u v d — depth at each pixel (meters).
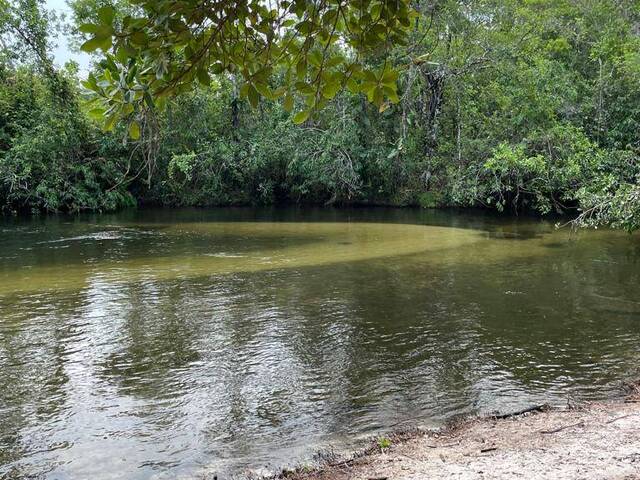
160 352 6.43
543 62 20.14
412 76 18.67
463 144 21.31
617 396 5.22
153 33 2.00
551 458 4.05
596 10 22.94
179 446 4.39
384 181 24.67
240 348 6.55
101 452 4.31
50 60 22.05
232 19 2.25
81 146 22.80
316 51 2.45
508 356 6.26
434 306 8.30
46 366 6.03
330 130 22.67
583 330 7.15
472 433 4.54
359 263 11.73
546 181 19.22
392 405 5.08
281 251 13.27
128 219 20.42
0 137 21.75
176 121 23.95
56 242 14.81
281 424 4.74
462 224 18.42
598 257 12.35
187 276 10.44
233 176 25.38
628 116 19.77
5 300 8.73
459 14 20.33
